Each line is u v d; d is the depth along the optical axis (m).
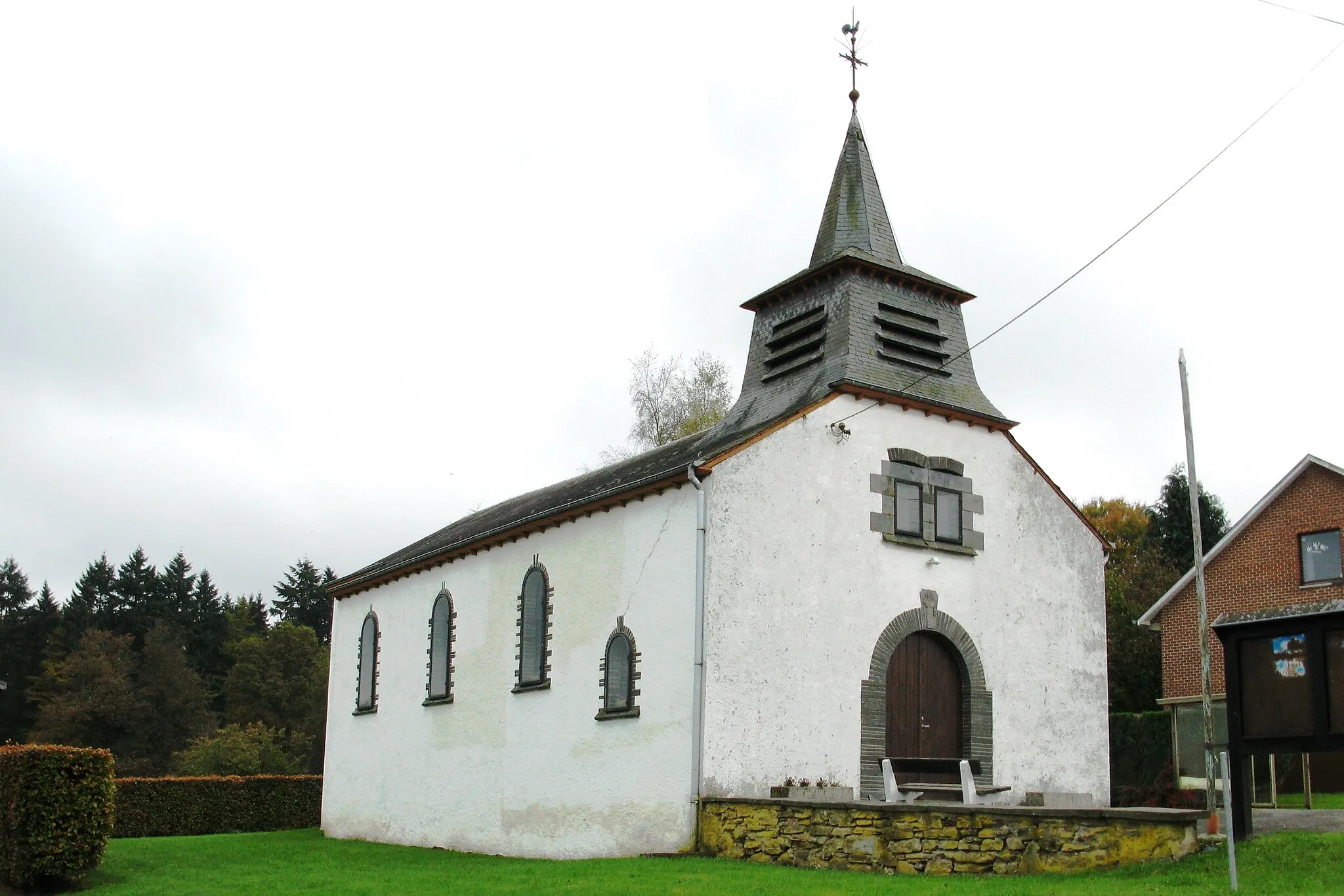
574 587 22.47
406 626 29.09
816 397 21.25
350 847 25.94
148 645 69.94
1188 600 32.75
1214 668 31.59
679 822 18.73
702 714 18.52
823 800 18.72
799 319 23.83
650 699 19.78
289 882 17.91
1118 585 47.38
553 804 22.03
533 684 23.22
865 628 20.69
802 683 19.69
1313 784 31.86
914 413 22.41
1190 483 21.16
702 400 46.34
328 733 32.16
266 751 63.53
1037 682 23.05
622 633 20.80
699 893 13.74
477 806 24.56
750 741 18.92
